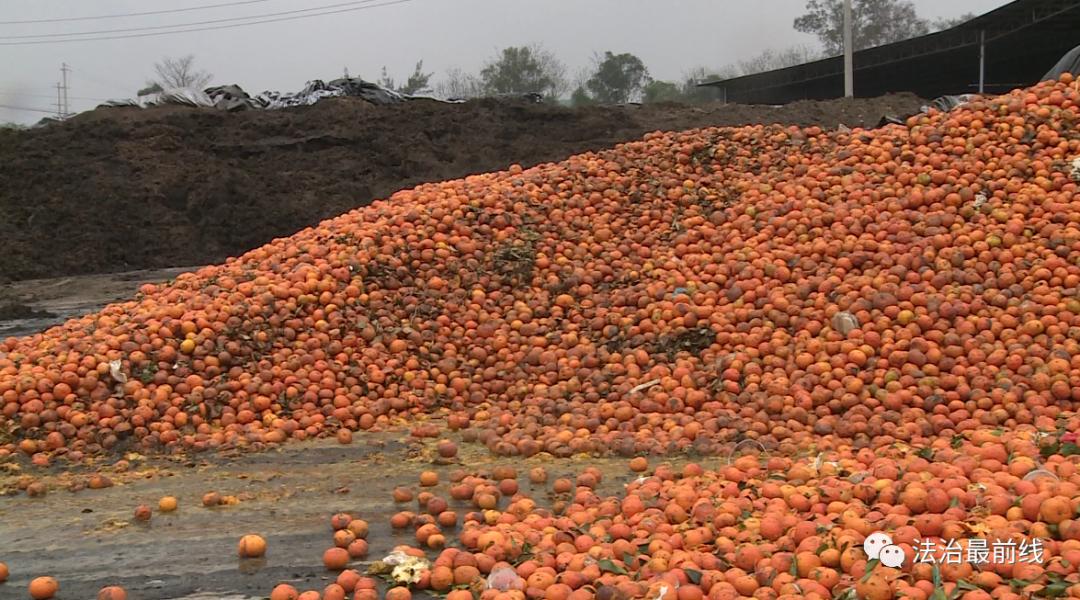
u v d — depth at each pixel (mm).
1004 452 5707
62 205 20406
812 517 5023
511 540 5145
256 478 6832
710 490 5609
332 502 6336
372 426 7965
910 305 7938
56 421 7527
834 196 9922
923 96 40500
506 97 27891
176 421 7680
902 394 7242
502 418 7656
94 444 7406
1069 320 7605
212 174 21969
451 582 4953
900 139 10688
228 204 21109
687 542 4996
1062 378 7121
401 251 9688
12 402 7539
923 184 9703
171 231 20406
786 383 7555
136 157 22031
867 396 7355
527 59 51156
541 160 23750
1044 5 26312
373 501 6336
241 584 5168
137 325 8398
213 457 7324
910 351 7578
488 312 9352
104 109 24984
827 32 59062
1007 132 10156
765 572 4477
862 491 5145
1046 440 5711
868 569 4316
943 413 7102
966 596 4098
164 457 7340
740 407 7547
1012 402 7027
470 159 23672
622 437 7184
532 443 7109
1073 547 4383
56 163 21375
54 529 5965
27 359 8086
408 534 5781
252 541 5484
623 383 8055
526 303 9430
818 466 5902
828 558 4488
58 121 24047
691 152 11906
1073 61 14781
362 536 5688
